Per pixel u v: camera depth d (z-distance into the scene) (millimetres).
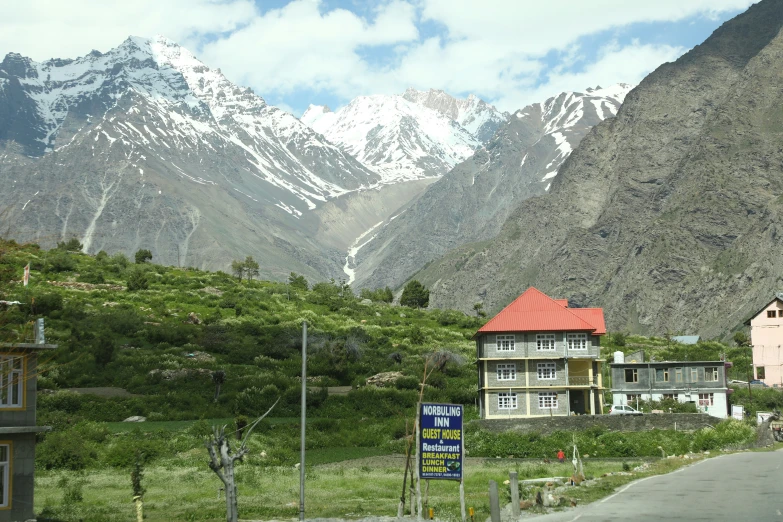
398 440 79250
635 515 34156
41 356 42062
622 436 75750
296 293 169750
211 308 142750
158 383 97188
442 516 39219
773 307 125375
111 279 157625
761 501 36844
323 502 47656
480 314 175000
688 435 75062
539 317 87812
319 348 115750
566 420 80125
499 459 71250
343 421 86500
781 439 75000
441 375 106062
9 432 37250
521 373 87000
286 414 90750
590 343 87375
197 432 76062
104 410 85438
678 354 140500
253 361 112562
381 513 42312
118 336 115438
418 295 198875
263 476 60375
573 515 35031
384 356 118938
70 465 64000
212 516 42469
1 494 37375
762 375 124375
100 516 42250
